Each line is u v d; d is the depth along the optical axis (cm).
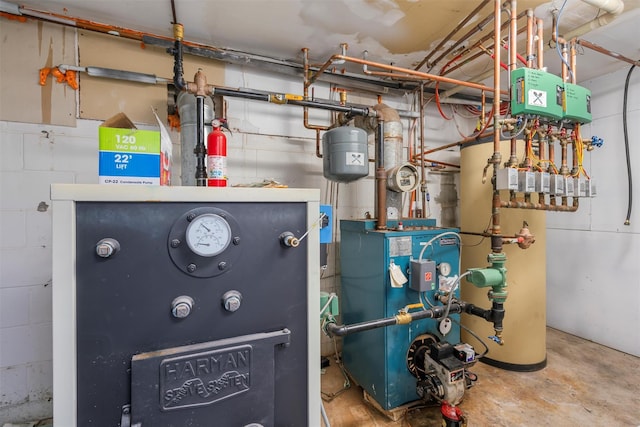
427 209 267
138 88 168
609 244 222
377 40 179
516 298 196
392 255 151
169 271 69
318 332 84
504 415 154
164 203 69
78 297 64
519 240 151
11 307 145
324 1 142
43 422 147
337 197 225
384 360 152
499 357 200
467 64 209
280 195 79
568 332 249
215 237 72
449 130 278
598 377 187
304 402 83
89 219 64
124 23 157
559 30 170
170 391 66
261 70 198
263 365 75
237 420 72
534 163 175
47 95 150
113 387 65
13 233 145
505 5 144
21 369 146
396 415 153
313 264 83
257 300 77
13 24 145
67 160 154
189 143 136
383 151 170
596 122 230
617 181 217
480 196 207
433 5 147
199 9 147
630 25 162
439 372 142
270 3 143
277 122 204
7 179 144
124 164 74
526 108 134
